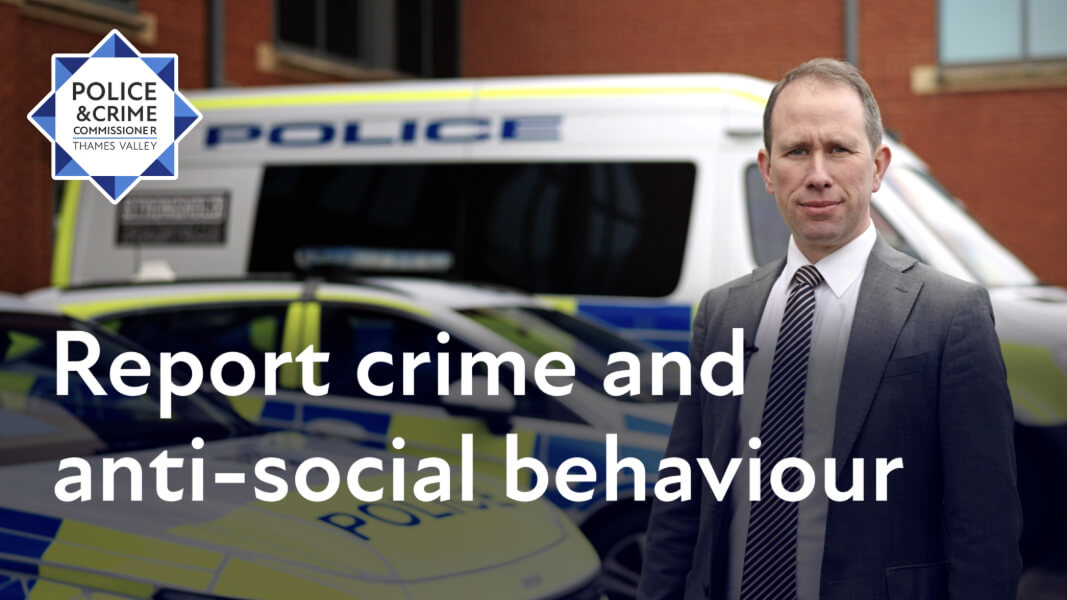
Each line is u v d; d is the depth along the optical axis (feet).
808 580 7.71
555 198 24.32
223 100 26.94
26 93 37.93
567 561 11.41
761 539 7.86
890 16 50.42
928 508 7.56
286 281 19.11
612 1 54.54
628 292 23.63
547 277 24.25
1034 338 19.72
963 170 49.62
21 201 37.93
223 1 44.91
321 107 26.25
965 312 7.52
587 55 54.95
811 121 7.74
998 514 7.30
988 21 49.29
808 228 7.84
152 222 26.73
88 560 9.67
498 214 24.71
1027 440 19.40
